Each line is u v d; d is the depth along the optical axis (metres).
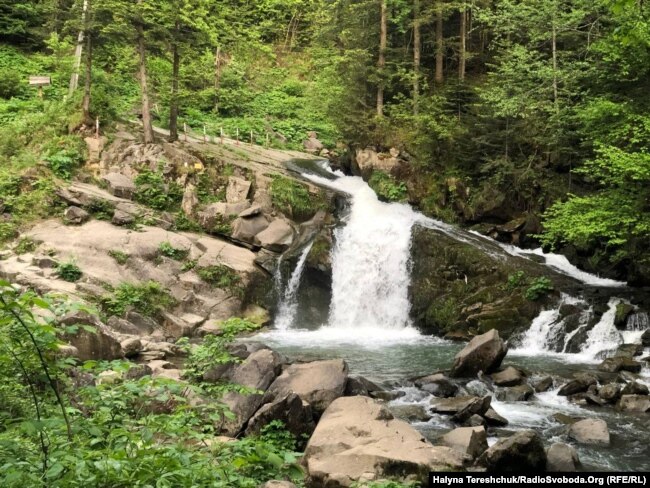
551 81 21.95
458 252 20.69
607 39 18.34
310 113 39.59
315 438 8.84
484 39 30.02
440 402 11.71
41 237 20.41
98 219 22.05
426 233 21.72
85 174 24.16
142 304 18.84
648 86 18.11
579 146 21.88
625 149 17.69
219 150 27.50
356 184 26.72
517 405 12.09
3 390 5.53
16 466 3.78
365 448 8.23
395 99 27.66
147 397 5.15
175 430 4.96
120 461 3.82
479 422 10.74
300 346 17.92
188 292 20.14
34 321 4.01
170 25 25.89
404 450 8.26
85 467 3.71
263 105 40.53
